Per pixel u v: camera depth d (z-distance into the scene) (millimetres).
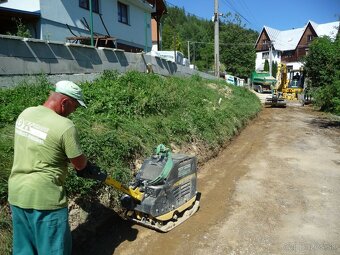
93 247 4500
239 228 5164
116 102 7309
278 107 24531
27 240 3176
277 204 6117
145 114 7855
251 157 9531
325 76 19609
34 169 3014
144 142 6633
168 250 4512
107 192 5234
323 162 9039
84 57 9164
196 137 8664
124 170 5617
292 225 5289
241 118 13969
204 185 7105
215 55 23125
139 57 12055
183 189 5230
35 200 2992
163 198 4742
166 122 7961
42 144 2992
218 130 10227
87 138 5504
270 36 55812
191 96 11633
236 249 4574
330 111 20078
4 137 4898
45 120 3035
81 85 8070
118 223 5121
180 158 5195
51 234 3086
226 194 6594
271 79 34875
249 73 48188
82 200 4871
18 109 5719
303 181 7418
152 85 9984
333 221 5445
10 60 6945
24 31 11328
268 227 5215
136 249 4504
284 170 8250
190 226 5180
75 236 4520
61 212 3145
